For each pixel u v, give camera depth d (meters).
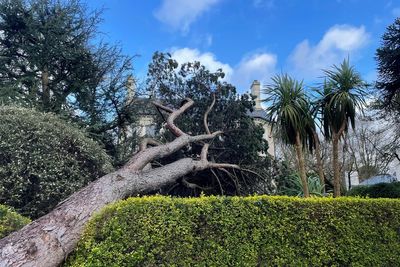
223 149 10.37
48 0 11.57
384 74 11.02
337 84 8.23
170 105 11.00
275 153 15.86
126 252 3.75
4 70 11.38
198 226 4.08
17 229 4.43
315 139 8.54
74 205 4.50
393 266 4.80
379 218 4.96
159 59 11.30
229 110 10.64
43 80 11.70
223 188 10.25
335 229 4.66
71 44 11.90
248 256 4.13
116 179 5.57
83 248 3.80
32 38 11.50
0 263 3.42
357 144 23.73
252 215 4.32
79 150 7.19
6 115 6.82
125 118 12.14
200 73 11.02
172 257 3.86
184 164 7.61
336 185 7.93
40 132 6.68
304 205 4.62
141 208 3.96
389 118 14.60
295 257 4.34
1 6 11.02
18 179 6.11
